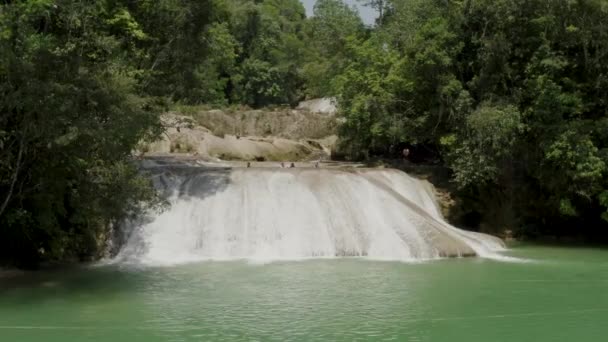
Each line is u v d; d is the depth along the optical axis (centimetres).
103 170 2186
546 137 3172
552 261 2748
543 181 3278
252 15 9475
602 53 3319
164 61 3144
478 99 3503
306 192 2972
